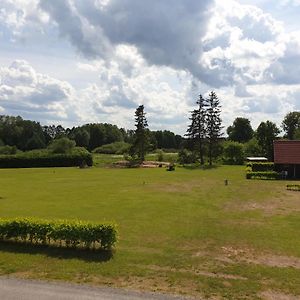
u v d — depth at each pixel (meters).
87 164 89.75
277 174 54.53
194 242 20.30
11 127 155.50
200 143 85.75
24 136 157.12
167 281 14.45
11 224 18.92
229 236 21.64
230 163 91.94
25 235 18.77
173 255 17.88
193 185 46.22
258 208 30.78
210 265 16.53
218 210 29.70
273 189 42.72
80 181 51.56
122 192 39.62
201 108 85.31
